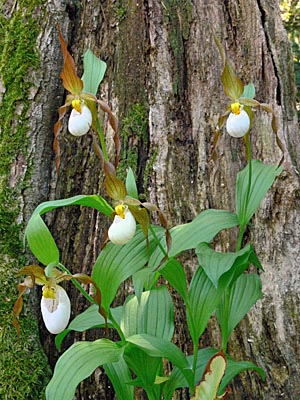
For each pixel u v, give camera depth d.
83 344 0.56
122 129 0.80
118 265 0.57
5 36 0.81
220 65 0.81
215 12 0.83
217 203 0.78
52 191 0.79
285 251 0.76
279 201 0.77
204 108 0.80
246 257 0.58
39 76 0.80
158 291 0.62
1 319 0.72
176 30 0.82
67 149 0.80
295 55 1.77
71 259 0.78
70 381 0.53
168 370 0.73
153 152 0.79
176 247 0.58
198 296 0.59
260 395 0.74
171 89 0.80
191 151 0.79
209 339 0.75
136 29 0.82
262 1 0.84
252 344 0.75
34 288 0.74
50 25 0.82
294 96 0.83
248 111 0.61
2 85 0.80
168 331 0.60
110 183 0.55
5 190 0.77
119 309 0.67
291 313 0.75
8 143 0.78
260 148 0.79
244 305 0.63
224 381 0.61
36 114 0.79
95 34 0.83
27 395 0.69
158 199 0.78
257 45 0.83
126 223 0.56
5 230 0.75
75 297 0.77
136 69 0.81
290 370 0.74
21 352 0.71
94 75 0.59
